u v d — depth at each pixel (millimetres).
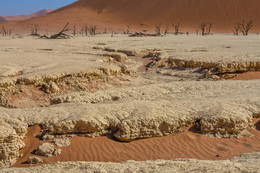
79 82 16797
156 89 13758
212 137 8398
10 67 19156
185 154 7469
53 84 15664
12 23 143500
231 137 8398
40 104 14508
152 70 24328
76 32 122812
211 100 10562
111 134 8430
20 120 8672
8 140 7230
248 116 9031
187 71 21984
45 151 7383
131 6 150375
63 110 9344
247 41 43812
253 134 8641
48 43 45719
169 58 25875
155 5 139500
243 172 4926
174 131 8617
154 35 79688
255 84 14281
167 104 9938
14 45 39906
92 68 18250
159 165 5539
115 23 139000
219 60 21562
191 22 123062
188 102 10281
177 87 14148
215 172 4961
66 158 7309
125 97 12711
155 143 8062
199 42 43344
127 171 5238
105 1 166625
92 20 143875
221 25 116062
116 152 7598
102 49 36844
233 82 15000
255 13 115875
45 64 20656
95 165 5758
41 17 155875
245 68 20109
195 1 128875
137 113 8742
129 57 31047
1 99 14391
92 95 12672
